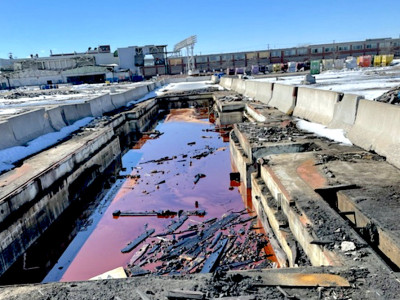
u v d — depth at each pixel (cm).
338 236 615
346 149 1128
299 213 740
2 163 1281
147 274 898
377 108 1120
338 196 786
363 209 680
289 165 1008
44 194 1135
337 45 7812
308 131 1475
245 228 1105
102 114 2589
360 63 5072
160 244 1054
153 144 2427
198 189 1500
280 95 2212
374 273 505
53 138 1720
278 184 875
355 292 468
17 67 7106
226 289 504
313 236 640
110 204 1412
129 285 537
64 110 2047
